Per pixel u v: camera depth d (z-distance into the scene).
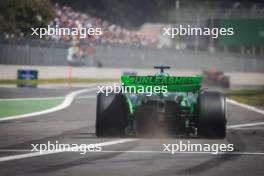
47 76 147.25
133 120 37.06
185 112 36.81
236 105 73.31
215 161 29.16
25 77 133.38
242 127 46.75
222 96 37.19
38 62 147.88
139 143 34.88
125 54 190.50
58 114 56.56
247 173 26.00
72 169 26.22
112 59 183.62
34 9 121.44
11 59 135.25
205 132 36.94
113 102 36.78
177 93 37.12
